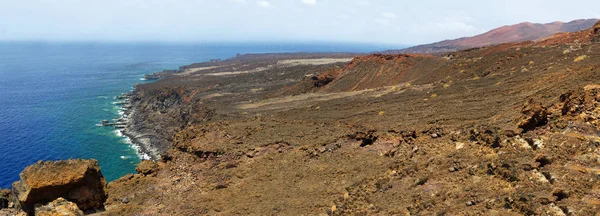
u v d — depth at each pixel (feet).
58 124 248.52
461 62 187.21
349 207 53.67
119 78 509.76
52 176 60.49
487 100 105.19
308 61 535.19
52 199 60.39
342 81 233.96
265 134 102.22
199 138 105.50
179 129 205.77
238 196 70.03
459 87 133.90
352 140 87.66
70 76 531.09
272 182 73.97
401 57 243.60
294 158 84.53
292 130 104.27
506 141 58.03
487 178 49.57
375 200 53.36
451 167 55.88
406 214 46.42
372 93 169.78
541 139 54.90
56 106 311.68
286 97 220.84
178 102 284.61
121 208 68.64
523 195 41.34
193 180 82.89
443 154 63.10
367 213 49.85
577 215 36.45
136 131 229.66
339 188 65.05
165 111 264.31
